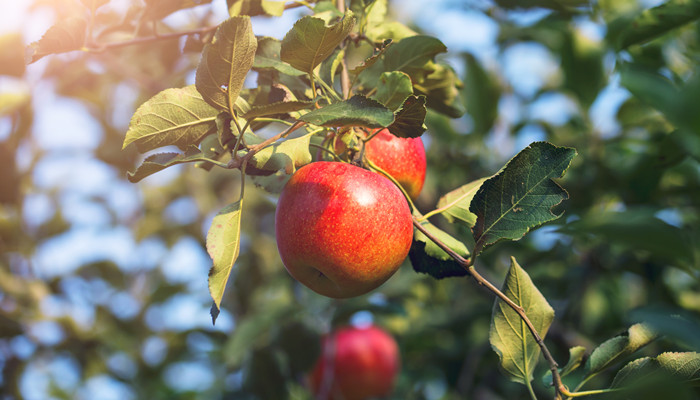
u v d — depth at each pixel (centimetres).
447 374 131
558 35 112
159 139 72
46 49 80
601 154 112
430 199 123
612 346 74
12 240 136
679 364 70
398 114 69
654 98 76
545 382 75
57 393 148
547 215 70
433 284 144
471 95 122
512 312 74
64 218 150
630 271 114
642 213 80
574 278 122
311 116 67
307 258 73
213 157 72
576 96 110
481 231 72
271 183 79
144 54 136
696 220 102
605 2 102
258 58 76
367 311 123
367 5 80
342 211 72
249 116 69
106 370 143
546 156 70
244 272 139
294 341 119
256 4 81
